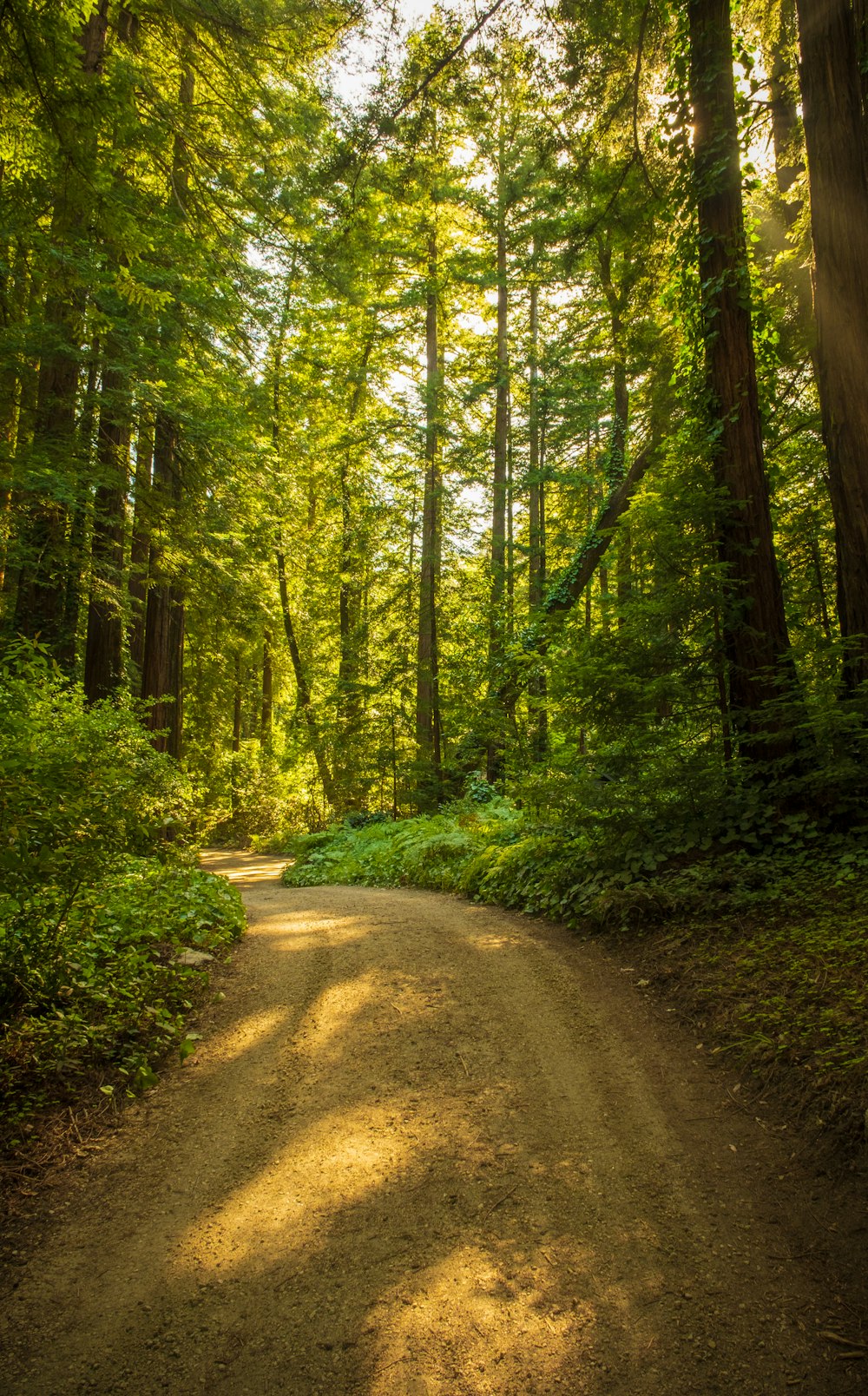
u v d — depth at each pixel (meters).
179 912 6.91
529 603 21.09
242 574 15.30
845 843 6.28
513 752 13.55
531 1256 2.83
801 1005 4.26
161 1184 3.36
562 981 5.62
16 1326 2.57
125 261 11.23
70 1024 4.49
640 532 7.73
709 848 6.89
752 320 8.67
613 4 8.65
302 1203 3.20
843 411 6.84
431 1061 4.47
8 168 5.93
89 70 10.61
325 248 15.06
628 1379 2.30
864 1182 3.08
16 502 10.74
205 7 11.65
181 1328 2.55
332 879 14.22
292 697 33.22
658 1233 2.94
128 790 4.98
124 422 12.05
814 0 6.84
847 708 6.40
